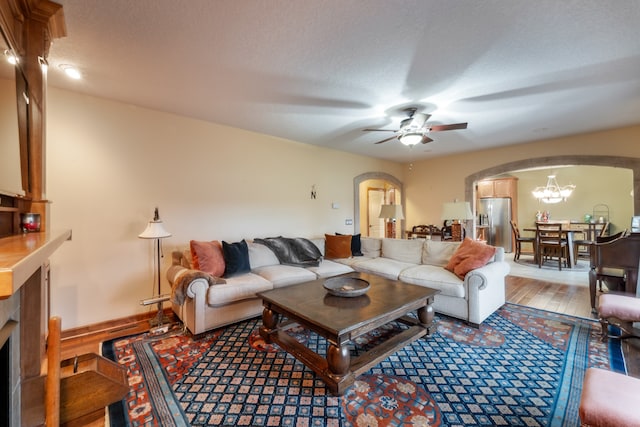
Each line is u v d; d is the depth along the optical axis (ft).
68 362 5.10
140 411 5.65
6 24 4.55
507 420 5.38
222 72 8.05
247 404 5.85
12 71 4.88
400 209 16.75
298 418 5.46
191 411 5.65
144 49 6.91
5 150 4.60
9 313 3.83
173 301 8.93
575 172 25.63
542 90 9.22
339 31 6.27
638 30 6.19
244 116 11.72
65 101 9.21
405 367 7.20
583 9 5.57
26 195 5.45
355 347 8.40
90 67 7.75
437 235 19.49
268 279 10.68
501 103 10.35
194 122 12.00
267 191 14.51
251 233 13.87
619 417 3.52
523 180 28.30
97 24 5.96
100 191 9.86
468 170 19.07
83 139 9.53
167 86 8.95
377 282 9.59
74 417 4.43
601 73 8.13
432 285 10.42
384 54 7.17
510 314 10.71
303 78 8.41
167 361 7.52
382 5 5.47
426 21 5.94
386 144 16.60
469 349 8.08
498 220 27.09
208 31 6.25
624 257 9.88
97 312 9.79
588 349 7.97
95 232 9.77
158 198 11.09
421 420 5.39
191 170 11.94
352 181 19.07
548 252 20.95
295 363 7.43
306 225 16.35
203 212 12.29
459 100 10.03
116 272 10.17
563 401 5.86
